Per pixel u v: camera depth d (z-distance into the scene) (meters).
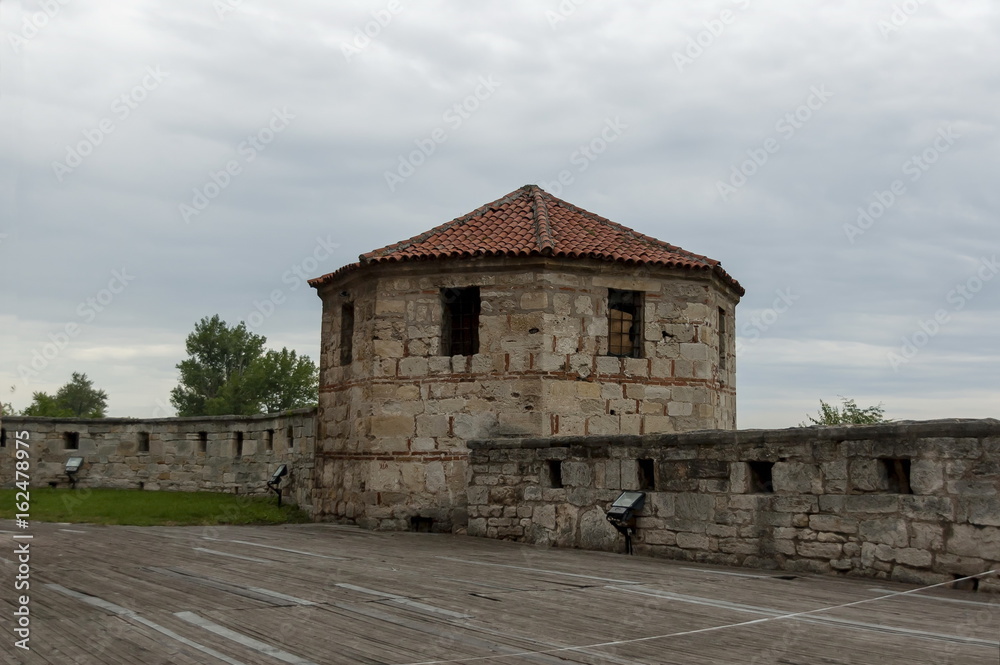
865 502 11.52
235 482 28.69
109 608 9.07
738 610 9.16
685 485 13.73
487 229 21.47
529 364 19.58
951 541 10.62
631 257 19.98
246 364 55.16
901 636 7.89
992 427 10.38
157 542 15.33
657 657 7.12
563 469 15.84
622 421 19.92
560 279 19.83
